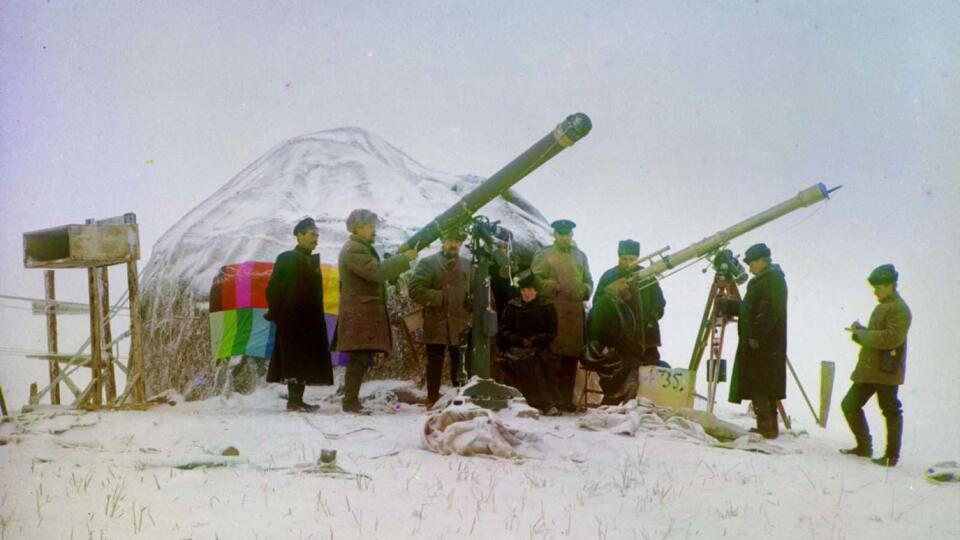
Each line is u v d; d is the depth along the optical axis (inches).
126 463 259.8
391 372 444.5
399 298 453.4
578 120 342.6
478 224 363.3
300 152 553.0
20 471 244.5
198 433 313.3
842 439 412.5
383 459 280.2
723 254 403.5
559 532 214.7
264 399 422.0
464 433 295.4
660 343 442.6
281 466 262.4
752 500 257.6
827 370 449.1
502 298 434.3
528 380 400.2
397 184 542.9
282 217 485.7
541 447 302.5
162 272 484.7
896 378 341.4
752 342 370.9
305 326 383.6
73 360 410.0
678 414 365.4
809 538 224.7
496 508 231.0
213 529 200.2
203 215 511.5
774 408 371.2
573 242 434.9
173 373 458.9
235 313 440.5
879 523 242.8
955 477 304.3
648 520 230.2
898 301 343.9
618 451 308.5
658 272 418.6
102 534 191.9
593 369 419.8
